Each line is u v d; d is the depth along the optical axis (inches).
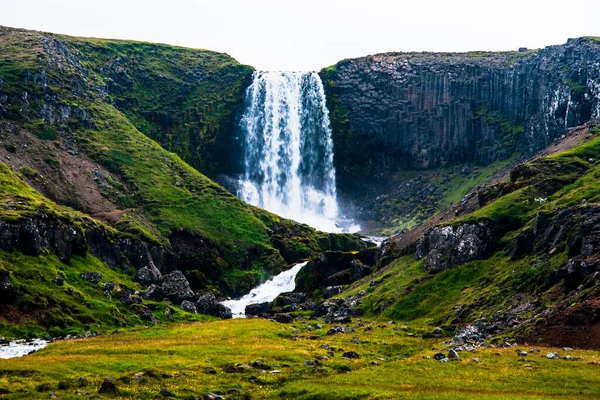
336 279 6702.8
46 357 3412.9
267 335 4202.8
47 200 7096.5
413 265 5753.0
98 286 5782.5
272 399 2635.3
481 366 2783.0
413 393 2427.4
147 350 3609.7
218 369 3157.0
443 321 4498.0
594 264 3700.8
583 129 7534.5
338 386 2662.4
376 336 4183.1
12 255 5433.1
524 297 4158.5
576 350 3006.9
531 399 2253.9
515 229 5310.0
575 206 4667.8
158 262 7185.0
